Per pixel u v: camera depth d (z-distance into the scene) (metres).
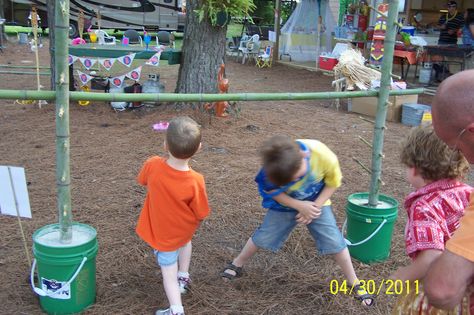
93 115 7.62
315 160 2.86
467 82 1.45
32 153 5.85
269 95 3.26
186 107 7.48
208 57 7.28
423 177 2.35
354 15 14.88
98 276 3.32
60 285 2.82
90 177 5.12
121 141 6.36
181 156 2.78
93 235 2.94
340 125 7.93
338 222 4.30
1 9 18.95
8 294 3.07
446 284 1.45
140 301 3.07
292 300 3.19
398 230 4.21
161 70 13.80
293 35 16.70
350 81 8.91
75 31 19.12
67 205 2.80
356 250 3.68
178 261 3.20
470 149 1.49
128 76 7.96
